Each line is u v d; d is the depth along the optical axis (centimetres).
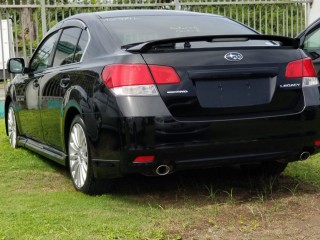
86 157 480
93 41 502
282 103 455
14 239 370
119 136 424
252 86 448
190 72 431
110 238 368
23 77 677
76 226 394
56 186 534
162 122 418
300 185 517
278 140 449
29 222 404
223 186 520
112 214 427
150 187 518
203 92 434
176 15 551
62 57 567
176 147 421
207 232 384
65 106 509
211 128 428
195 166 435
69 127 519
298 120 455
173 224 399
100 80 447
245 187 516
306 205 446
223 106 436
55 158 560
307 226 396
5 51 1158
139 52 433
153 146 418
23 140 690
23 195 496
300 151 466
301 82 464
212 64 438
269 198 473
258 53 457
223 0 1255
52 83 557
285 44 477
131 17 532
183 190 508
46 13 1161
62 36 587
